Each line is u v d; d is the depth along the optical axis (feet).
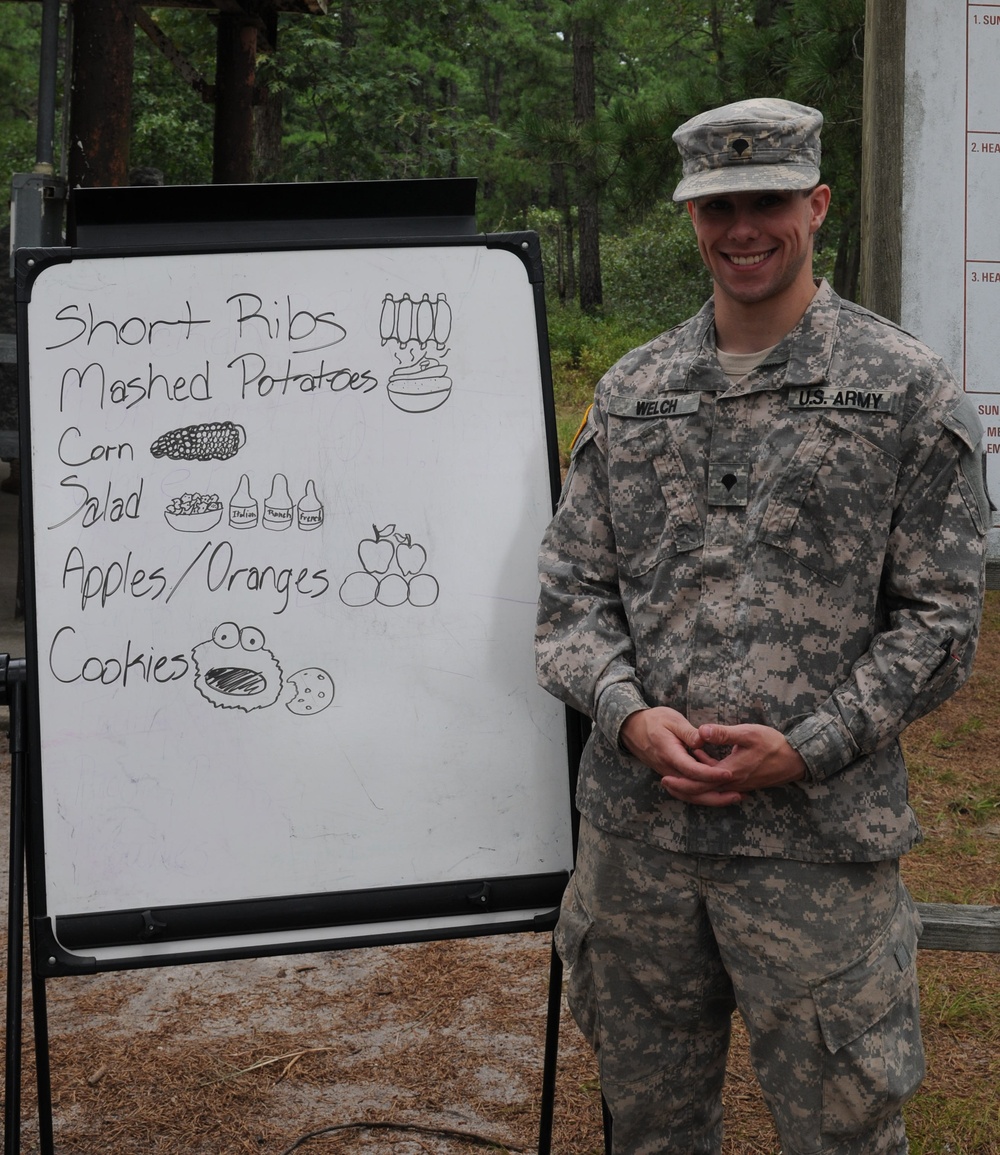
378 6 50.57
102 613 6.75
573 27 72.69
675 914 5.98
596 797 6.15
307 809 6.82
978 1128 8.00
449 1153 7.88
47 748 6.67
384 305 7.06
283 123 57.06
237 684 6.83
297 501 6.94
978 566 5.44
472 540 7.04
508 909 6.97
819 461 5.53
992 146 8.86
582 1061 8.89
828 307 5.70
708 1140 6.56
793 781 5.55
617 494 6.06
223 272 6.97
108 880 6.64
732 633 5.67
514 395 7.13
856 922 5.66
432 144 52.54
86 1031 9.29
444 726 6.97
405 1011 9.61
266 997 9.85
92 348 6.85
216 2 24.11
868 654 5.56
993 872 11.99
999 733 15.89
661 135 24.88
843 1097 5.65
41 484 6.76
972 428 5.43
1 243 23.62
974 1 8.75
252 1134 8.04
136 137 49.75
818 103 22.67
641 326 70.64
